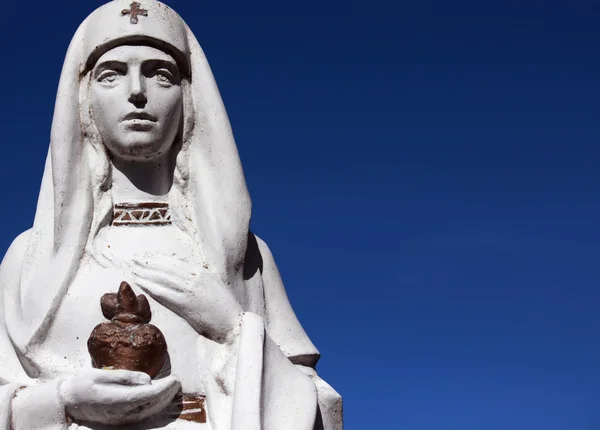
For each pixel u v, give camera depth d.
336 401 5.55
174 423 5.08
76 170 5.55
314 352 5.71
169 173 5.68
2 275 5.65
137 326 5.12
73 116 5.59
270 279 5.80
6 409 5.00
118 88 5.56
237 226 5.50
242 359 5.12
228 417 5.09
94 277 5.36
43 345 5.28
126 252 5.43
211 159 5.63
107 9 5.69
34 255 5.52
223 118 5.68
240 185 5.57
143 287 5.30
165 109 5.57
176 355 5.22
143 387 4.98
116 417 4.98
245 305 5.54
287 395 5.19
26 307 5.38
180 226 5.57
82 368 5.04
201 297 5.29
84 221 5.47
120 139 5.53
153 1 5.73
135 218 5.56
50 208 5.61
